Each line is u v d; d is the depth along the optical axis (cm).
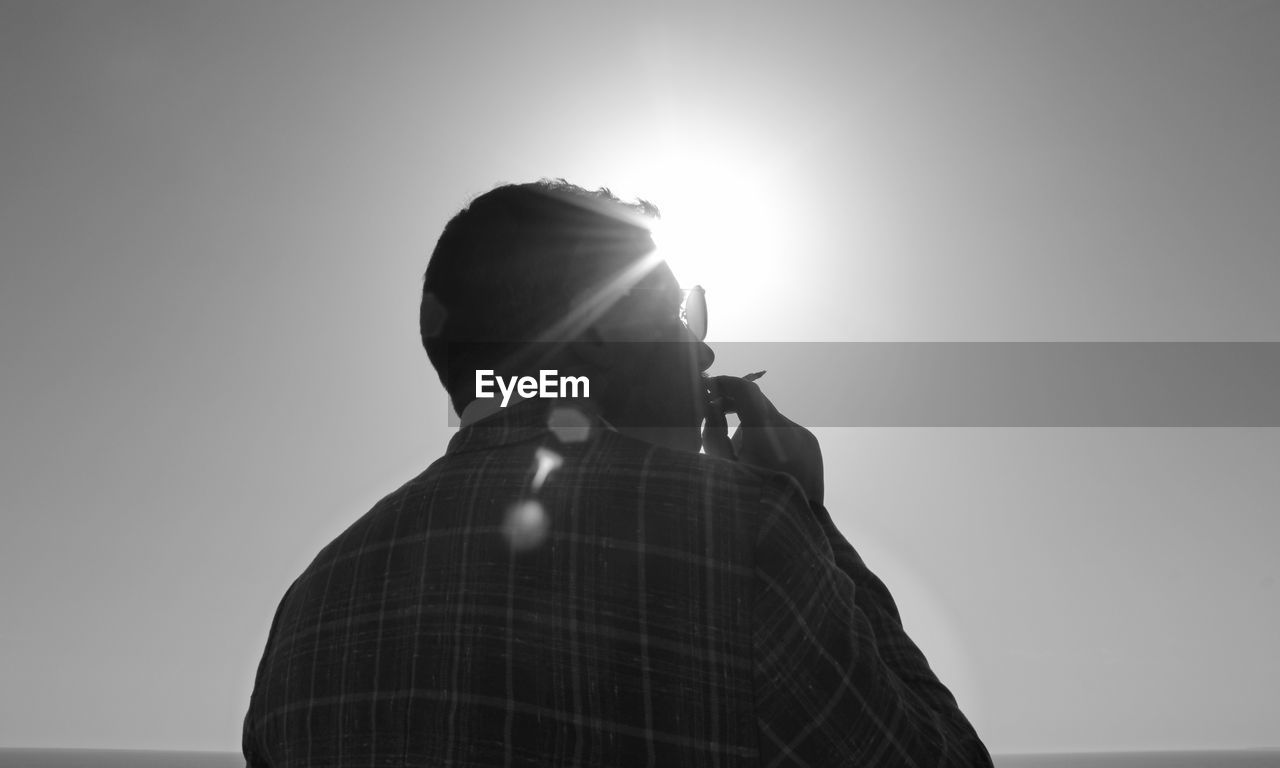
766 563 90
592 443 103
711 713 85
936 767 95
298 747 104
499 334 116
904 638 110
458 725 91
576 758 87
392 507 110
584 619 90
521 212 119
